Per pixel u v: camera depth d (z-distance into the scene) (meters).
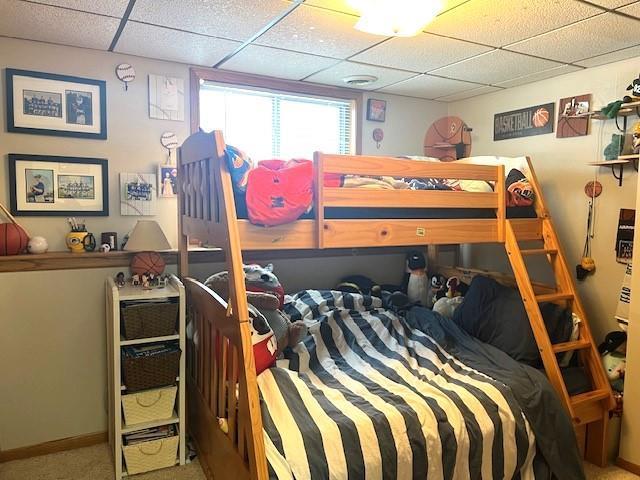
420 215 2.46
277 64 3.02
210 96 3.24
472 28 2.38
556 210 3.34
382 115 3.81
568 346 2.61
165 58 2.93
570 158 3.23
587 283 3.15
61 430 2.80
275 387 2.12
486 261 3.89
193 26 2.38
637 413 2.54
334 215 2.21
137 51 2.79
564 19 2.26
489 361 2.62
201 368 2.60
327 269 3.63
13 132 2.63
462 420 2.10
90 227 2.86
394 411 2.03
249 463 1.77
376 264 3.85
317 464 1.78
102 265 2.81
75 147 2.79
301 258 3.51
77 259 2.74
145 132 2.96
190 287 2.74
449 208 2.52
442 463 2.02
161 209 3.03
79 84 2.76
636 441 2.54
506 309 2.90
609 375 2.79
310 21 2.30
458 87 3.60
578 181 3.19
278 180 1.96
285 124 3.52
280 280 3.44
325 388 2.23
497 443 2.15
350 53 2.79
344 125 3.76
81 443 2.84
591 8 2.13
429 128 4.05
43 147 2.71
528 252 2.75
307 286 3.55
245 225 1.97
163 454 2.61
